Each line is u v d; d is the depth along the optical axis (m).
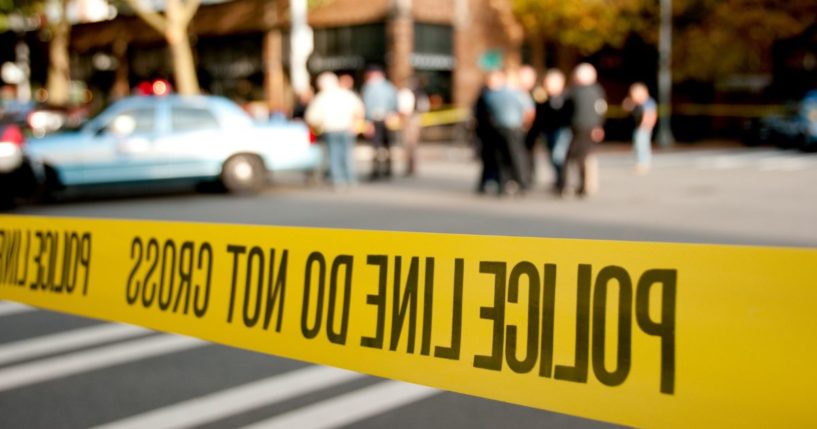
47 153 13.70
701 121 34.75
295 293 2.98
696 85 35.28
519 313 2.48
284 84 33.81
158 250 3.42
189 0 26.12
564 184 14.06
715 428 2.12
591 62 35.84
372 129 17.61
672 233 9.95
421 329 2.66
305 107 18.25
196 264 3.29
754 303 2.10
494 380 2.50
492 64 31.39
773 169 19.78
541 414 4.04
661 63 31.06
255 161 14.95
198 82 36.97
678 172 19.27
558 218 11.34
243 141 14.84
